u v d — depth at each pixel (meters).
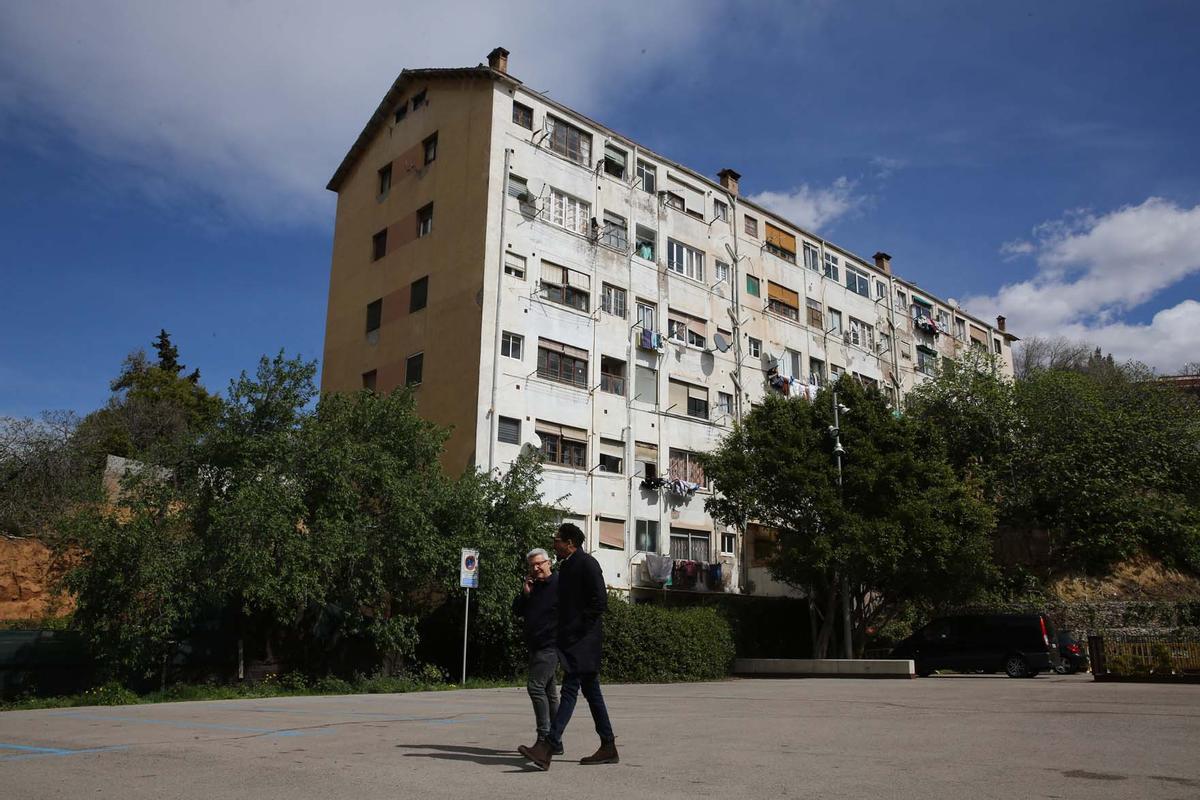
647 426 33.88
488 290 29.78
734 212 40.34
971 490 30.56
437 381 30.36
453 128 32.91
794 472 27.23
